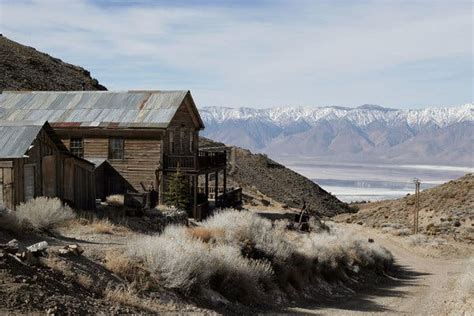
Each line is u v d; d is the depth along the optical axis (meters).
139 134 33.09
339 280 23.91
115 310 9.99
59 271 10.74
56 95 36.78
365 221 69.25
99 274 11.63
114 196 29.70
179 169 32.19
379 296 22.67
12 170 19.75
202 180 61.06
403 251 49.06
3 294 8.71
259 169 95.00
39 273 10.16
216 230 18.55
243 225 19.14
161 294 12.10
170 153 34.09
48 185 22.33
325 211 86.81
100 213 23.69
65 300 9.41
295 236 28.84
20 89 64.56
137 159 33.19
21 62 74.69
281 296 16.92
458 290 23.62
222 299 13.83
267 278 16.61
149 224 23.25
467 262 40.62
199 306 12.61
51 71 79.44
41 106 35.78
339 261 25.69
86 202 24.91
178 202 31.48
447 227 57.44
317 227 37.72
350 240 30.20
